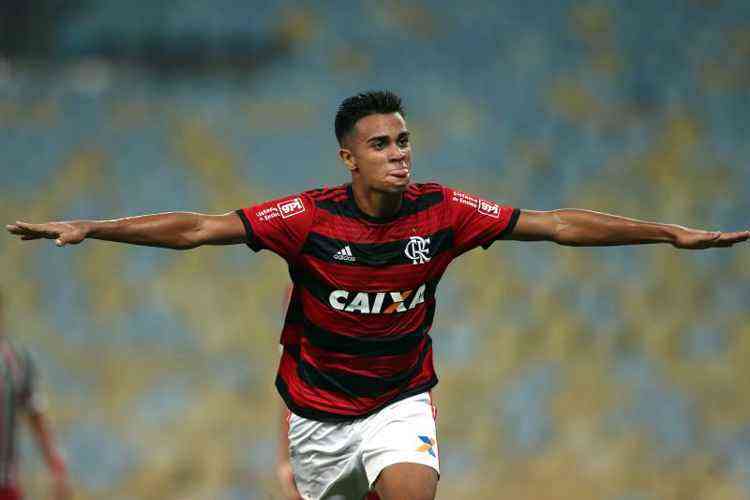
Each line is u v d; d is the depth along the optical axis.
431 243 13.00
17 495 22.08
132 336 54.31
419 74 74.50
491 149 66.12
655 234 13.07
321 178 65.50
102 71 76.88
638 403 47.62
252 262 57.50
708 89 69.50
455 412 47.34
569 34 75.62
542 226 13.23
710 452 45.00
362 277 12.88
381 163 12.51
